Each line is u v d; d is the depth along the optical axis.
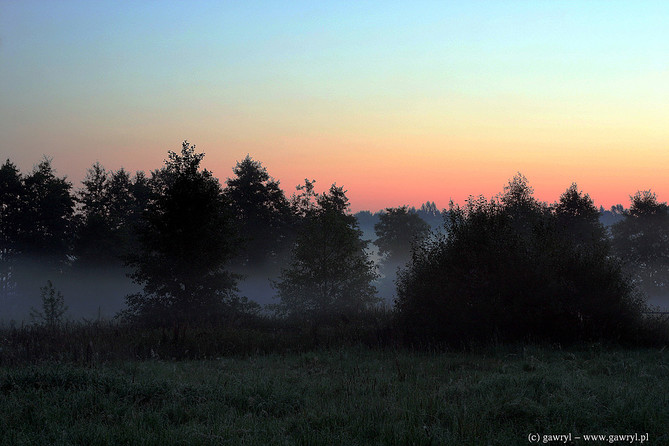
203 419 7.37
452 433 6.28
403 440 6.04
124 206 74.88
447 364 12.50
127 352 15.05
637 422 6.53
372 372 11.56
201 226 26.97
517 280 16.25
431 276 17.39
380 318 21.56
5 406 7.58
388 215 109.81
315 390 9.29
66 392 8.38
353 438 6.29
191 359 15.39
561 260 16.88
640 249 63.84
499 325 16.14
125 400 7.99
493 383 8.71
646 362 12.15
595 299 15.75
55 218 64.12
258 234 66.88
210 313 25.20
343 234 26.61
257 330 19.95
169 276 26.86
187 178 27.56
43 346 15.13
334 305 25.88
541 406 7.18
